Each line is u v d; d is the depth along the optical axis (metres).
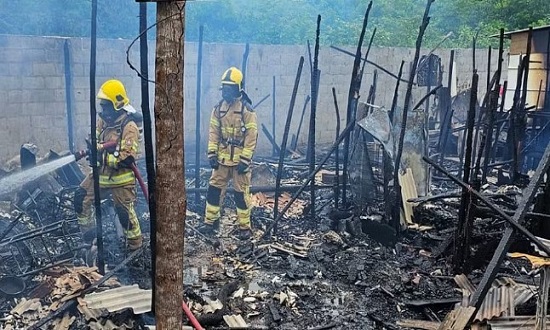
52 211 6.60
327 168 10.14
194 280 5.37
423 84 14.01
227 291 5.14
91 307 4.28
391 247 6.29
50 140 9.30
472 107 5.39
